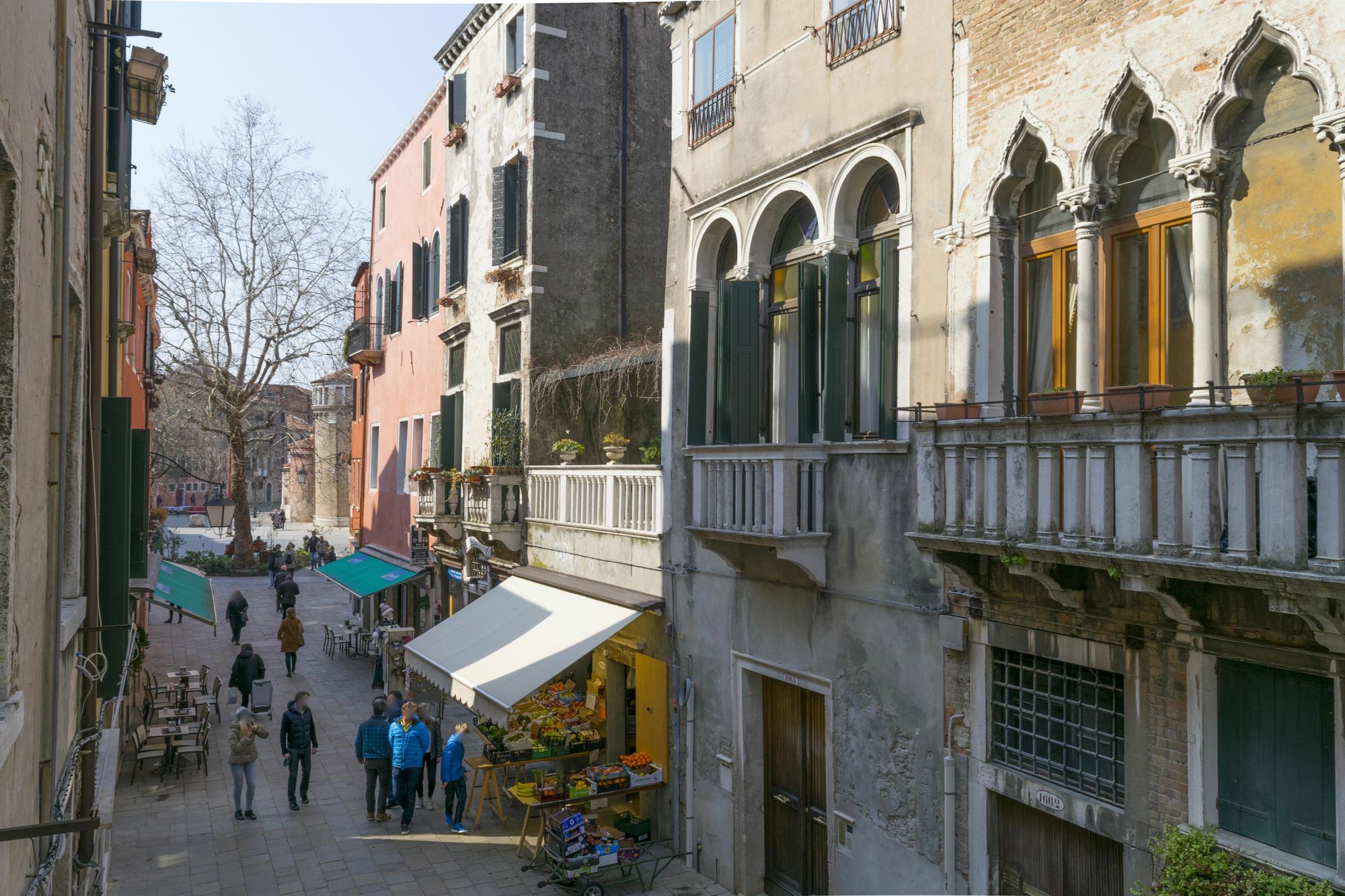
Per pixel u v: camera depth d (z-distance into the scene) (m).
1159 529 5.38
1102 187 6.69
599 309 16.56
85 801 6.97
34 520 4.66
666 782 11.59
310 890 10.45
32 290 4.44
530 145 16.11
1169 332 6.38
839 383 8.95
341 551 47.94
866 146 8.75
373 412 26.56
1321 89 5.39
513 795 11.70
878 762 8.42
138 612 18.56
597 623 11.90
